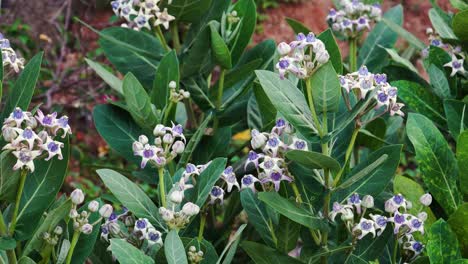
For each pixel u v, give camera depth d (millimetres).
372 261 1546
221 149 1948
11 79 3230
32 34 4258
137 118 1821
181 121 2188
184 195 1606
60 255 1438
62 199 1619
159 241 1515
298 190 1633
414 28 4961
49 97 3814
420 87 1936
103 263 1617
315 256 1528
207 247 1517
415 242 1582
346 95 1509
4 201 1392
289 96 1497
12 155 1335
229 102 2043
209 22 1900
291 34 4977
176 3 1992
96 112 1916
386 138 2229
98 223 1529
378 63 2260
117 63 2064
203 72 1988
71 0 4246
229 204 1922
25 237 1409
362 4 2111
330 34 1591
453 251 1485
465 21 1876
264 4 5051
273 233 1621
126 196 1542
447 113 1821
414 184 1673
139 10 1983
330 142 1604
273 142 1509
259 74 1490
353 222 1551
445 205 1655
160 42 2045
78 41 4203
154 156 1550
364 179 1565
